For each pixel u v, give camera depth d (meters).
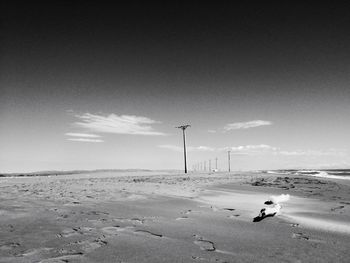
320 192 15.30
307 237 5.68
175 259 4.21
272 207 8.16
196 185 18.05
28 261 3.92
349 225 6.90
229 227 6.47
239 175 36.06
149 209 8.52
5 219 6.33
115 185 16.38
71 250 4.45
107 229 5.87
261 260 4.27
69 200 9.55
